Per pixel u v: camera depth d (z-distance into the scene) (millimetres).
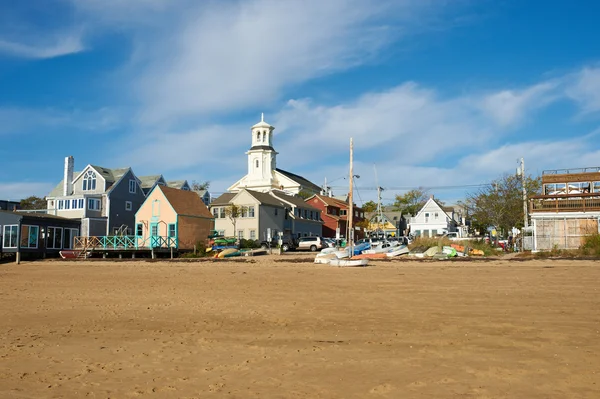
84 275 30312
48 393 8414
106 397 8188
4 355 10922
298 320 14281
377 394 8008
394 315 14562
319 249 56500
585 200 42156
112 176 69250
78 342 12086
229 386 8617
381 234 91750
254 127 103875
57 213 65375
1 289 23297
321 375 9078
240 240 54375
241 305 17125
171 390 8469
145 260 44250
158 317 15250
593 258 33406
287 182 102375
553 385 8156
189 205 60312
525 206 49969
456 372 8984
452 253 39438
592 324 12586
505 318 13578
